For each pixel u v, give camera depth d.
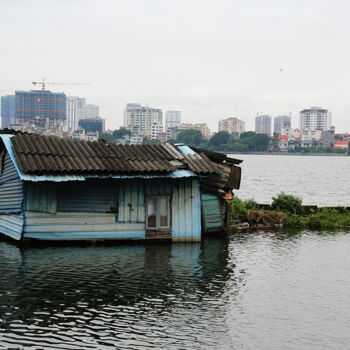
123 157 22.97
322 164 153.25
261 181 75.31
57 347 12.17
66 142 23.22
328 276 18.83
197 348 12.36
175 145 25.75
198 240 23.86
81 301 15.29
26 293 15.83
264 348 12.48
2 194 22.73
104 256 20.62
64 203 21.73
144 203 22.91
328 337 13.23
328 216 31.48
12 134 23.67
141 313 14.48
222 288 16.97
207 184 25.05
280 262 20.80
